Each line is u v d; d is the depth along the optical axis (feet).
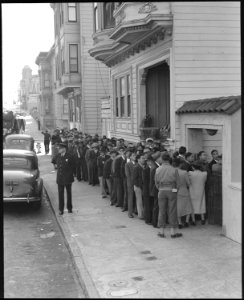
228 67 46.14
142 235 33.53
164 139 48.83
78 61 104.83
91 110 103.91
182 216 35.12
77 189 55.77
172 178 32.17
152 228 35.55
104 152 49.57
